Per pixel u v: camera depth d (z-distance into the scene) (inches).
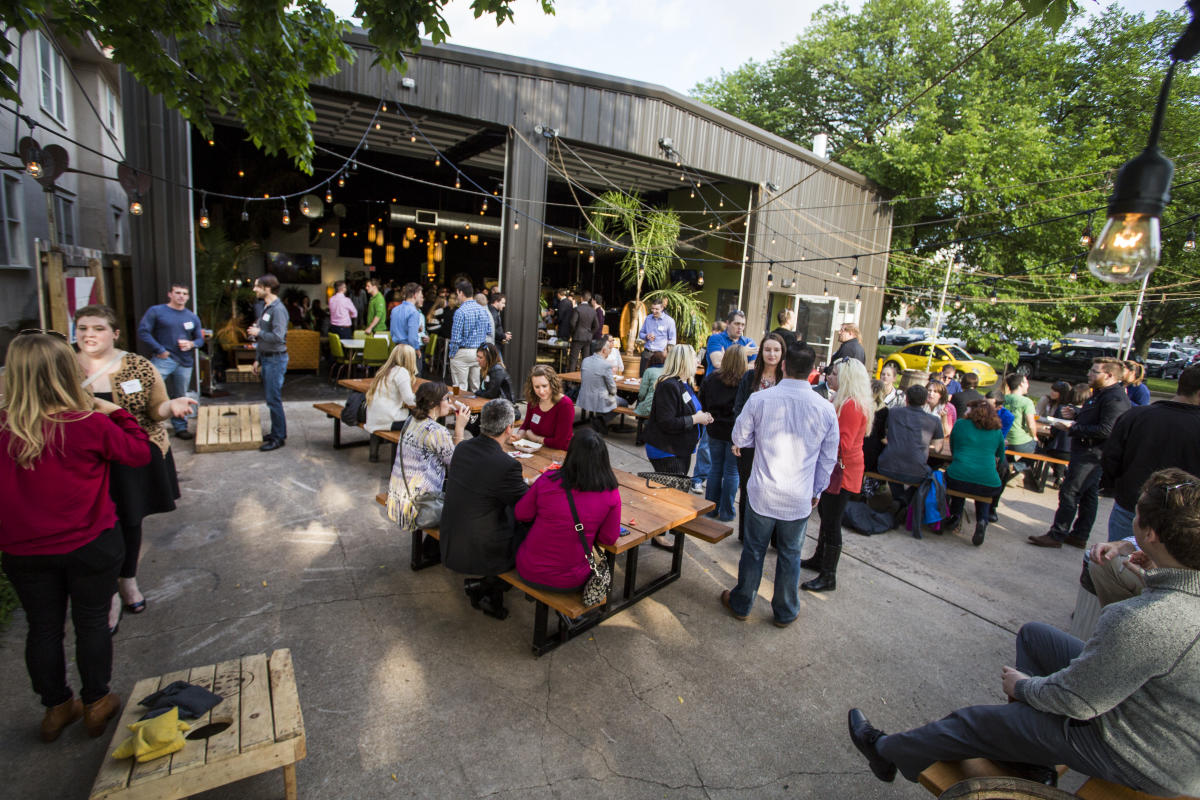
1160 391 836.0
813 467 135.3
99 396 115.8
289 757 79.7
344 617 134.3
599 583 118.0
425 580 152.5
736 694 119.0
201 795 87.4
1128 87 654.5
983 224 662.5
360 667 118.0
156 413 121.2
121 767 73.2
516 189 359.6
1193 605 65.0
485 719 106.7
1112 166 598.2
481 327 312.0
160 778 72.0
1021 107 643.5
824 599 160.7
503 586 136.3
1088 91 697.6
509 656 124.8
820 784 98.8
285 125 185.0
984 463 207.9
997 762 80.6
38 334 85.0
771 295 551.5
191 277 285.0
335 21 179.0
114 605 121.1
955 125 697.6
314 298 647.8
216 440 241.0
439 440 144.6
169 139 272.8
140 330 233.9
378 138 457.4
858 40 802.2
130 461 93.6
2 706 102.4
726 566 175.2
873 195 613.0
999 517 246.4
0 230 298.2
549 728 105.7
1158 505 68.2
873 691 123.5
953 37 737.6
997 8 695.7
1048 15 86.4
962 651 141.0
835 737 109.7
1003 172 610.5
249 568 152.6
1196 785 64.9
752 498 137.9
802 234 536.4
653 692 117.3
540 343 474.0
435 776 94.0
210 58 165.3
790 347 136.6
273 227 591.2
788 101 884.0
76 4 151.1
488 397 271.0
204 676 89.6
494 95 345.4
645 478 171.2
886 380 251.8
